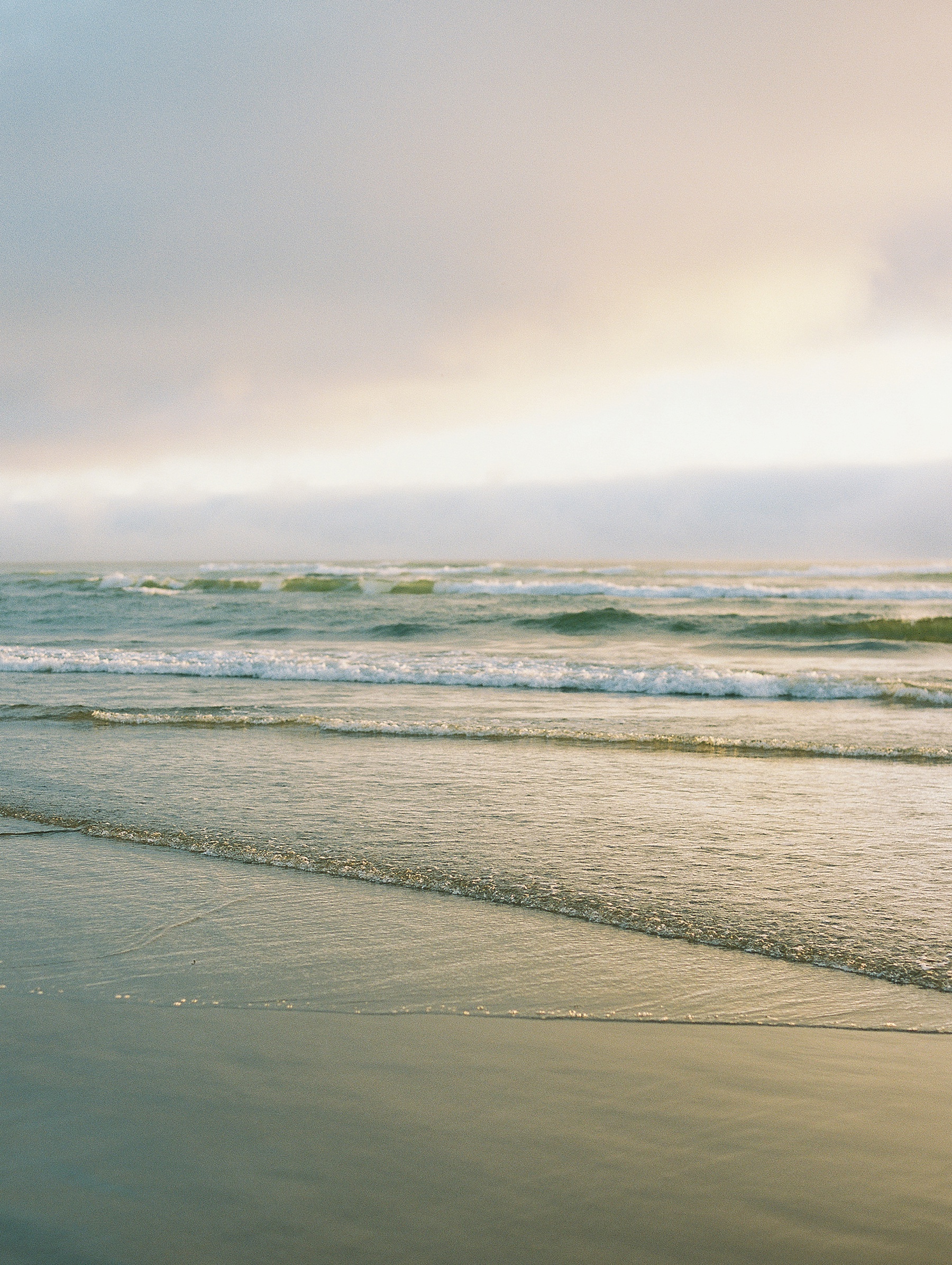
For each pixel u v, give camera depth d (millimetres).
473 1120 2809
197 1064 3156
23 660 16438
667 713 11539
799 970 3990
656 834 6094
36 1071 3105
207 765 8398
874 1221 2340
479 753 8945
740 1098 2943
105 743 9500
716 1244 2258
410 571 69562
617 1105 2895
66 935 4387
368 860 5520
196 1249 2238
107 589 46156
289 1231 2307
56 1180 2512
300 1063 3172
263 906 4793
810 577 60719
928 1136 2721
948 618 24000
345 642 22672
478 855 5625
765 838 6035
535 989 3797
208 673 15633
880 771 8141
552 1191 2465
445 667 15414
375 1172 2549
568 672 14328
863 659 18172
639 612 32031
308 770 8156
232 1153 2633
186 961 4082
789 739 9602
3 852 5770
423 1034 3398
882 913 4672
